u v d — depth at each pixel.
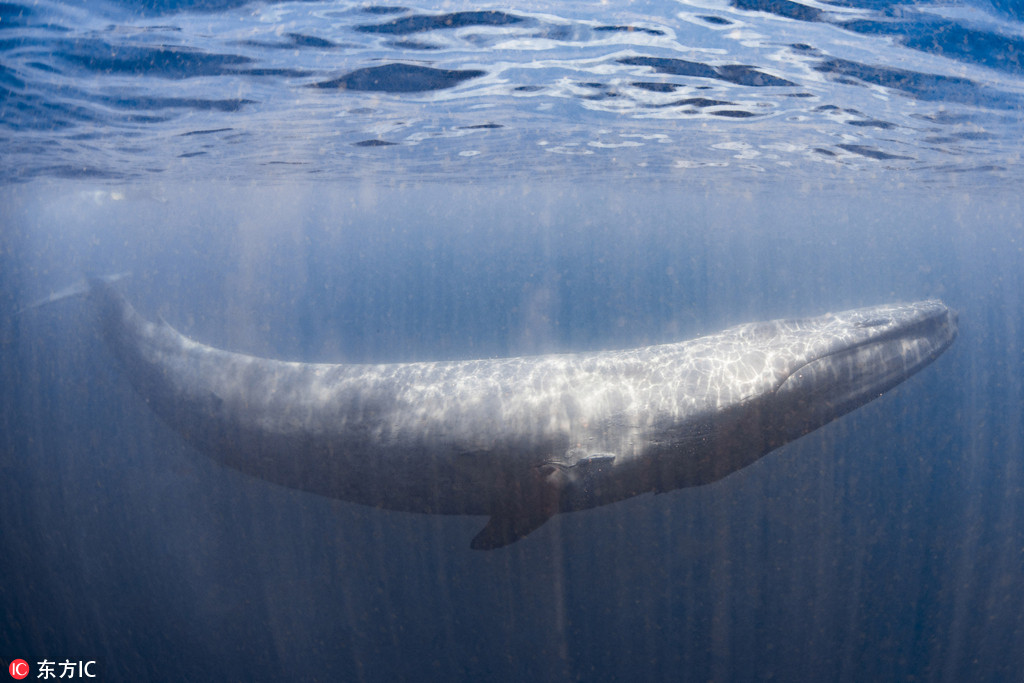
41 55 10.15
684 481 6.83
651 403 6.64
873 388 6.92
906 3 8.06
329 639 8.52
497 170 24.52
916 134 14.46
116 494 12.73
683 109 13.51
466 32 9.42
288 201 38.25
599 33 9.40
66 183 24.91
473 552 9.36
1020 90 10.71
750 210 43.56
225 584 9.69
